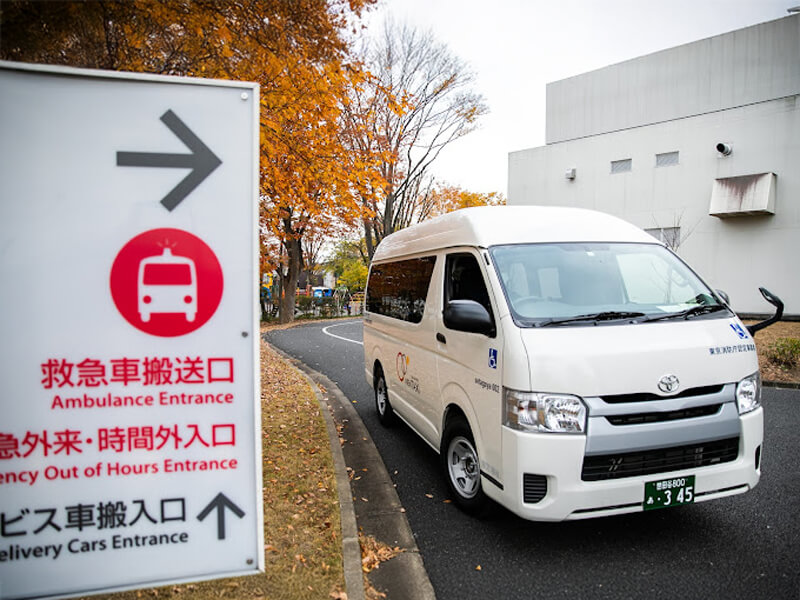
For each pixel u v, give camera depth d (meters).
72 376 2.11
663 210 19.20
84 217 2.11
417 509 4.32
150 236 2.16
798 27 17.84
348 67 5.89
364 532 3.92
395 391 6.08
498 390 3.43
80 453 2.13
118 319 2.14
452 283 4.46
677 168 18.84
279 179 6.77
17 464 2.08
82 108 2.10
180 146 2.19
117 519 2.16
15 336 2.06
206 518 2.23
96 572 2.14
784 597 3.00
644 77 21.14
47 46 3.54
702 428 3.32
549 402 3.16
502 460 3.37
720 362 3.46
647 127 19.52
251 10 4.92
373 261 7.58
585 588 3.14
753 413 3.53
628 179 20.05
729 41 19.20
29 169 2.06
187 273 2.20
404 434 6.46
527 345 3.30
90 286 2.12
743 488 3.47
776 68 18.34
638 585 3.15
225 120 2.23
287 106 5.93
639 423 3.23
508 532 3.88
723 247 17.92
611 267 4.08
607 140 20.55
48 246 2.08
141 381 2.17
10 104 2.04
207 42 5.09
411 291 5.53
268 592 2.97
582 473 3.16
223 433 2.24
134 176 2.15
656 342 3.40
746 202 16.70
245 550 2.26
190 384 2.21
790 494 4.40
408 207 25.69
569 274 3.94
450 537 3.82
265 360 12.22
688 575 3.24
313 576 3.16
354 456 5.64
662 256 4.34
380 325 6.73
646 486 3.23
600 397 3.18
